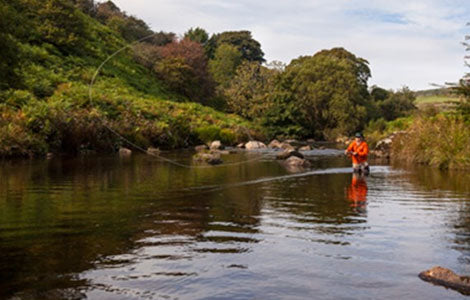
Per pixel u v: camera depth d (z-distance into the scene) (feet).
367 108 202.69
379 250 13.85
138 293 10.10
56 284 10.56
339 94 179.42
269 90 180.55
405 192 27.71
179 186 30.30
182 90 171.83
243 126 134.51
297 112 168.55
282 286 10.65
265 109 172.65
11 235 15.38
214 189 28.84
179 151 81.15
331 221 18.34
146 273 11.48
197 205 22.24
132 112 92.27
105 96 94.43
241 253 13.43
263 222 18.08
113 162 51.72
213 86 189.26
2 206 21.43
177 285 10.64
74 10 140.87
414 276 11.39
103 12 194.49
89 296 9.84
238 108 178.81
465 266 12.24
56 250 13.50
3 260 12.41
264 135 141.28
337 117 174.60
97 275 11.25
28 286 10.38
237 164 52.95
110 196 25.12
